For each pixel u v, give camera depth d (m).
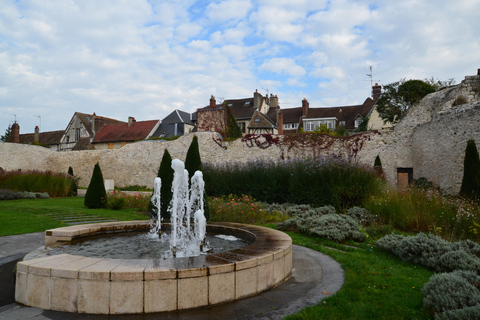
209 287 3.07
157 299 2.89
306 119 32.91
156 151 22.42
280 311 2.99
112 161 24.22
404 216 7.50
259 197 12.30
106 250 4.55
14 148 27.83
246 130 32.59
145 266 3.04
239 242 5.25
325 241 6.45
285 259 4.02
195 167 9.75
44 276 2.96
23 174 17.23
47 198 15.81
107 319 2.73
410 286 3.74
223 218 8.75
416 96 22.84
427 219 7.20
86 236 5.30
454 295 2.90
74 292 2.87
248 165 13.94
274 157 18.14
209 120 27.17
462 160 13.28
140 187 22.17
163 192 8.95
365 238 6.62
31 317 2.75
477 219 6.49
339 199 9.81
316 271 4.36
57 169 26.58
